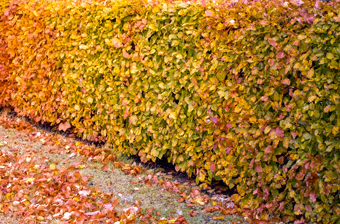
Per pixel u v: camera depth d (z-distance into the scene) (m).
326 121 3.12
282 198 3.42
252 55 3.51
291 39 3.17
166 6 4.25
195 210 3.84
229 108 3.80
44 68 6.02
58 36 5.65
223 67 3.80
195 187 4.41
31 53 6.18
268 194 3.50
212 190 4.27
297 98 3.22
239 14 3.66
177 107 4.27
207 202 4.02
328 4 3.09
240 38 3.55
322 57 3.03
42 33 5.92
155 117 4.60
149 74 4.52
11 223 3.39
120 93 4.89
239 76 3.77
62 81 5.73
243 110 3.63
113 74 4.94
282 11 3.28
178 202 4.01
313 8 3.12
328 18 2.96
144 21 4.43
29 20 6.13
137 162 5.11
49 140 5.69
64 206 3.67
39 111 6.21
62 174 4.25
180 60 4.21
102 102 5.17
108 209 3.62
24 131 6.04
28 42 6.21
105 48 5.00
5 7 6.58
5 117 6.66
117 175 4.61
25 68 6.34
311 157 3.15
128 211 3.61
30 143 5.48
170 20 4.30
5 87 6.80
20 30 6.36
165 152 4.60
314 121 3.13
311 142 3.19
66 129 6.15
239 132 3.74
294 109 3.24
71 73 5.56
